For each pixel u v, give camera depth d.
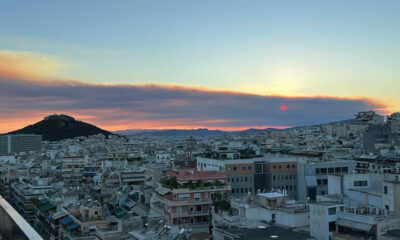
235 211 88.12
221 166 167.12
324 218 67.19
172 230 80.38
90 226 108.38
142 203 140.38
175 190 115.62
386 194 77.50
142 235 80.12
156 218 96.81
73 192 151.62
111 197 160.75
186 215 113.56
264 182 168.12
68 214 121.38
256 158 175.50
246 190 165.38
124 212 128.75
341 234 65.12
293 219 75.81
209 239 82.56
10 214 14.89
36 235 12.89
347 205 74.31
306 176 167.00
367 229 62.25
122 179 198.50
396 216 64.31
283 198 85.81
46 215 139.88
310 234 69.81
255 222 76.50
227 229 70.75
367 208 69.38
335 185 96.44
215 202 101.81
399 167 155.50
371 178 95.19
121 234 91.19
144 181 192.25
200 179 124.94
